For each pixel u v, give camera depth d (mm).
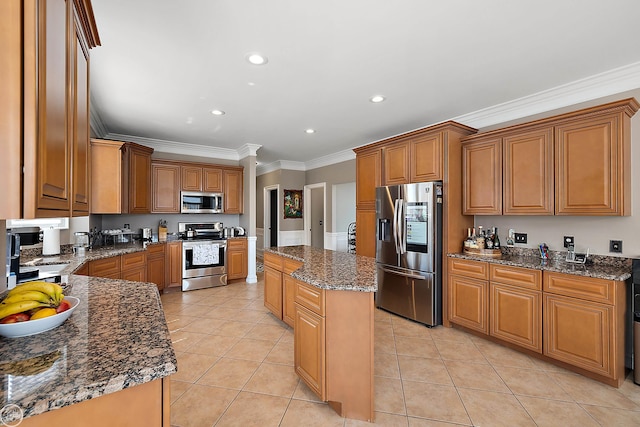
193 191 5035
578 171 2514
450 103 3254
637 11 1781
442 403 2020
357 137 4695
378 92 2982
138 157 4340
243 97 3109
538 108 3080
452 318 3244
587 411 1938
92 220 3867
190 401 2029
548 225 2988
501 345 2889
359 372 1849
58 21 938
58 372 801
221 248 5023
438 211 3293
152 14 1814
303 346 2100
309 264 2445
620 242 2535
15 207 741
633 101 2246
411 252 3471
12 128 739
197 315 3668
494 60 2365
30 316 1068
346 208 6422
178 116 3684
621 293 2248
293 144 5172
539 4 1731
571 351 2365
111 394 791
